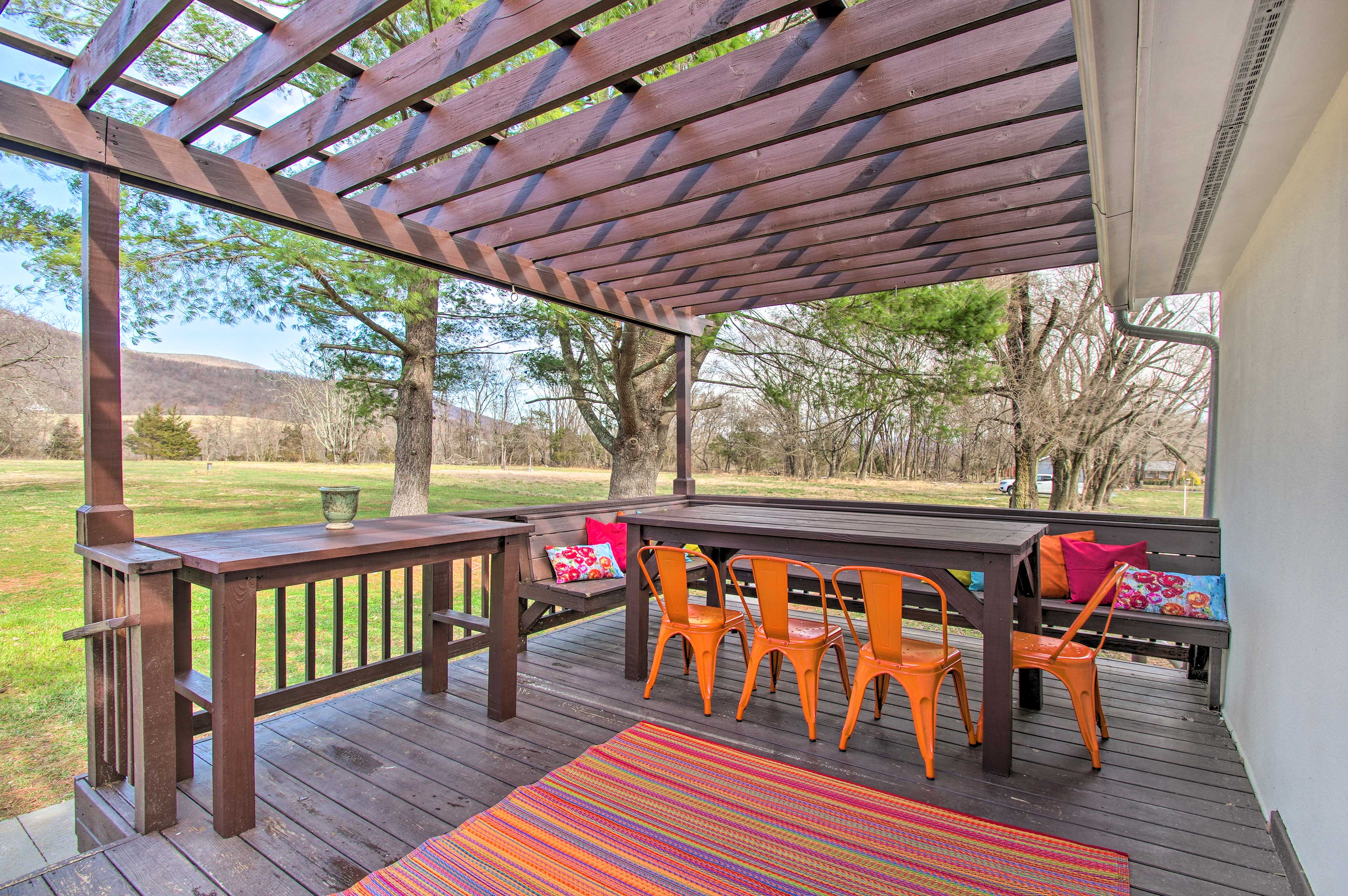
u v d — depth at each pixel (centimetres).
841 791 224
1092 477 777
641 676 337
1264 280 255
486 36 188
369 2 173
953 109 226
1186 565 361
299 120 240
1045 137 237
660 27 186
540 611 375
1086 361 764
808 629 290
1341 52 147
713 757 248
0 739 374
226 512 799
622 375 793
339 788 226
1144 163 195
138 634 197
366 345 775
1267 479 247
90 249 210
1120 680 354
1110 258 282
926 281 419
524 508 397
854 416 857
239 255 604
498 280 364
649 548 332
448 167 283
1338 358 171
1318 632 176
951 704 313
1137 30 127
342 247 593
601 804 213
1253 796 226
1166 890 175
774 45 200
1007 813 213
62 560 638
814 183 285
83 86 204
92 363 212
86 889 173
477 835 196
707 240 344
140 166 220
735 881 175
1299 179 205
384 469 1060
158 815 200
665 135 257
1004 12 164
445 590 314
